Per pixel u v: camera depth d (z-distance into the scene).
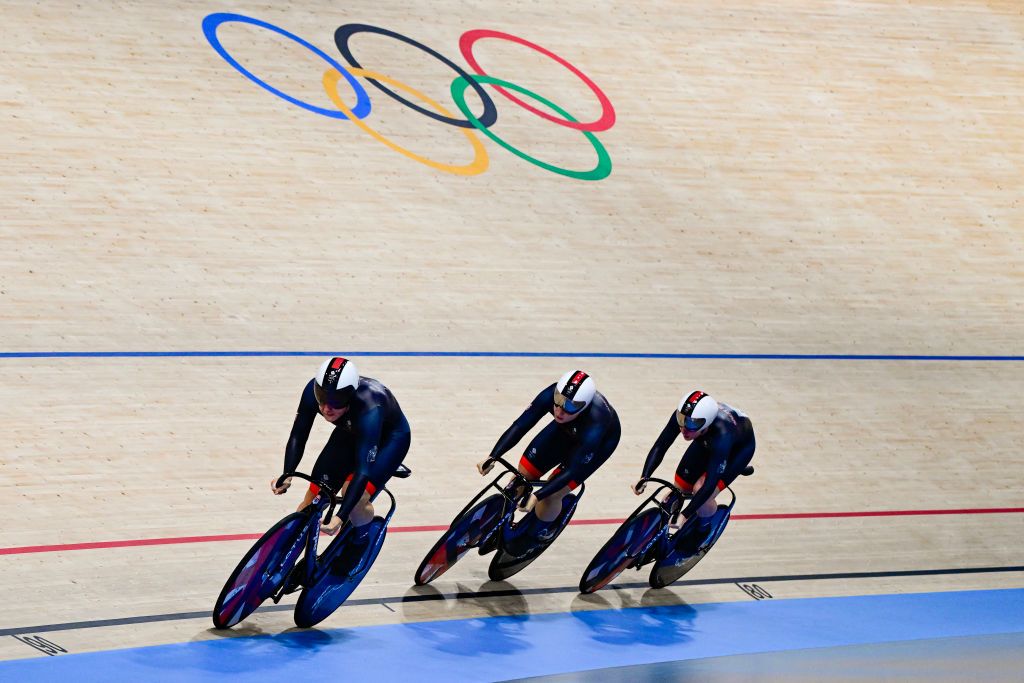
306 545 20.08
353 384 19.36
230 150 39.59
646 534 23.69
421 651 20.42
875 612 24.91
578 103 48.03
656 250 41.06
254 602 20.20
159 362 29.78
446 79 46.97
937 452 33.56
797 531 28.45
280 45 45.72
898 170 48.81
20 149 36.38
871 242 44.41
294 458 20.16
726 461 23.14
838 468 31.73
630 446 30.72
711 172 46.16
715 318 38.28
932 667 21.47
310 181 39.44
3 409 26.48
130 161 37.56
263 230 36.50
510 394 31.97
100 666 18.39
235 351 31.05
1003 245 46.06
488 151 43.84
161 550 22.91
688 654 21.53
